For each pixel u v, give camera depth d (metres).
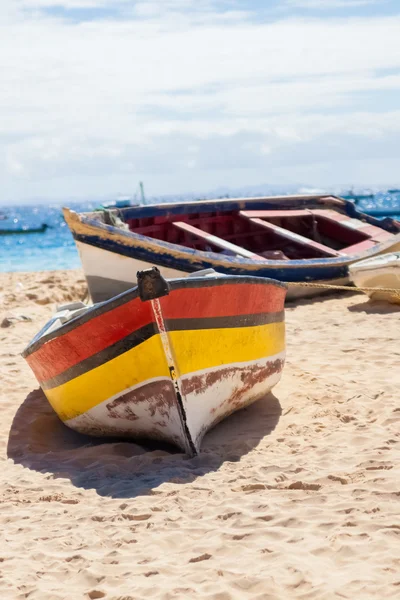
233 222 14.72
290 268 12.43
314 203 15.79
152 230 13.57
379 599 3.37
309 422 6.45
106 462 6.02
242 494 4.96
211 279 6.00
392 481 4.81
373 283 11.63
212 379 6.26
